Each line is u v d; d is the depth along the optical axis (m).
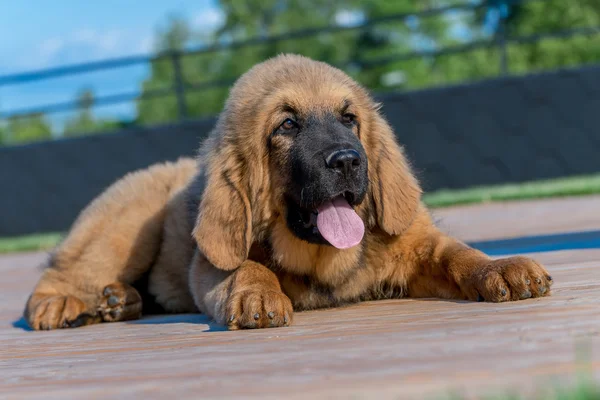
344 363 2.61
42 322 4.86
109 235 5.37
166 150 16.39
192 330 4.02
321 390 2.25
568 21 43.78
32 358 3.58
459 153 15.30
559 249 5.83
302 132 4.35
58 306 4.89
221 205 4.34
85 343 3.95
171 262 5.27
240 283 4.02
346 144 4.15
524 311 3.31
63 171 16.81
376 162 4.57
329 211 4.20
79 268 5.36
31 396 2.62
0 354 3.84
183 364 2.93
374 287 4.68
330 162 4.08
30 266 10.14
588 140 14.88
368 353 2.75
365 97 4.80
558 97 14.91
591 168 14.91
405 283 4.58
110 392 2.54
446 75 47.81
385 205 4.49
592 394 1.79
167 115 59.00
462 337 2.84
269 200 4.47
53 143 16.80
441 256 4.32
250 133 4.46
